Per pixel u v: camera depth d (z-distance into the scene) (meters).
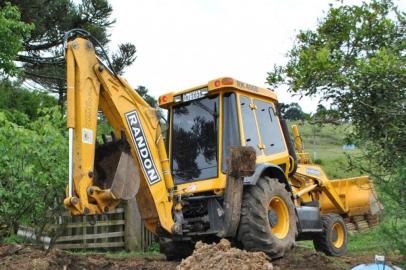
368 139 5.98
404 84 5.66
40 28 18.31
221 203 7.38
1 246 6.30
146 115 6.99
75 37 6.71
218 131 7.65
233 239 7.41
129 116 6.80
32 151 7.00
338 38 6.36
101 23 19.67
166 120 8.19
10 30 13.73
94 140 6.34
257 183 7.37
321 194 11.36
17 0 17.34
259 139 8.04
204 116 7.89
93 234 10.60
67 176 7.10
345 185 11.77
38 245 7.12
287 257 8.49
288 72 6.28
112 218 10.81
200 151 7.83
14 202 7.13
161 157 7.07
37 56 19.30
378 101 5.84
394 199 5.36
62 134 7.79
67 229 10.55
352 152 6.66
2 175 7.03
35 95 17.03
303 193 10.16
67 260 5.99
